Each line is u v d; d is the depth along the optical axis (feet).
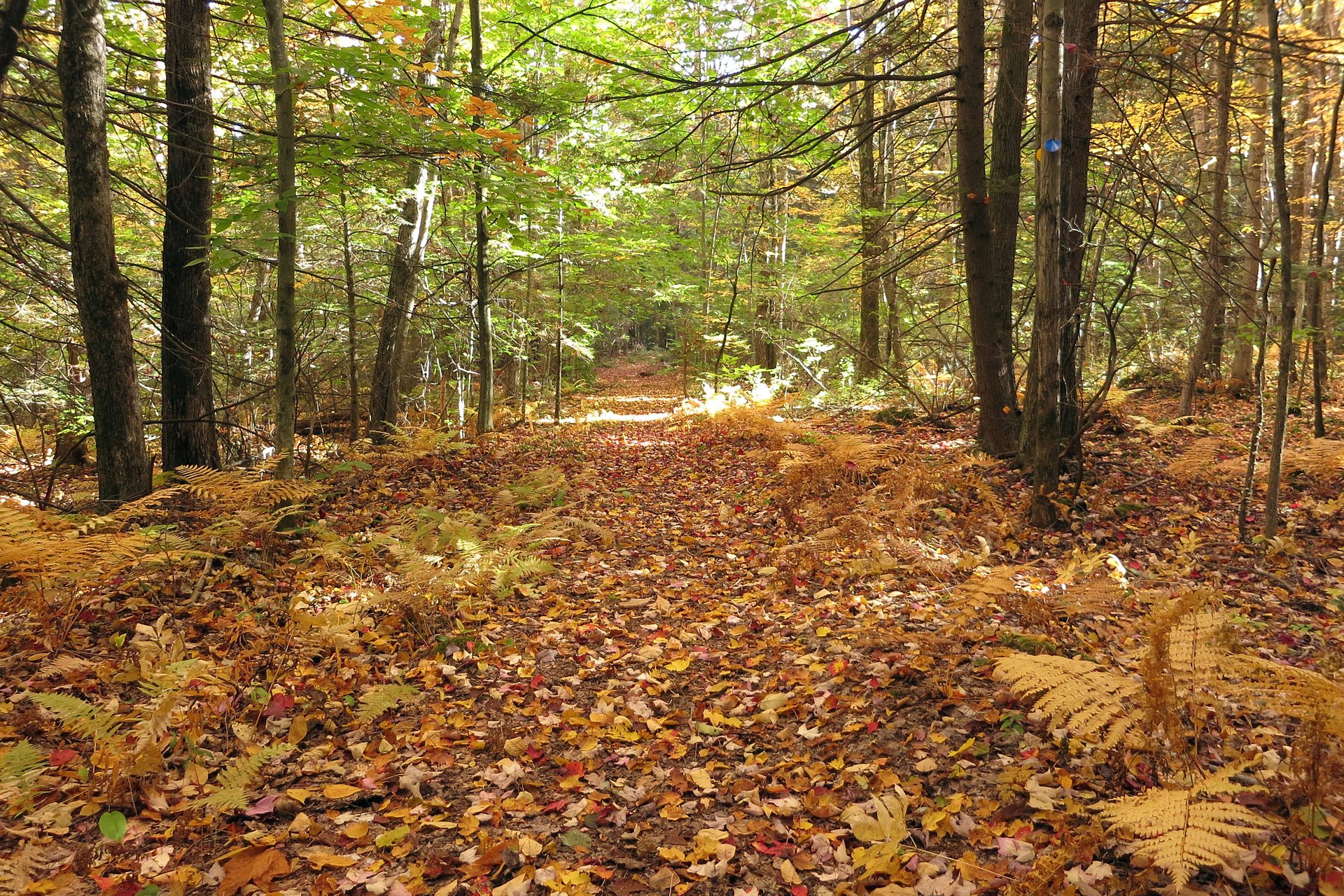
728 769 10.47
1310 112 42.93
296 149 20.27
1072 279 24.11
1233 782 8.36
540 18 38.93
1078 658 11.28
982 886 7.50
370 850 8.83
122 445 18.31
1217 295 33.50
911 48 28.68
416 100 20.62
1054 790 8.66
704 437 41.14
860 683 12.08
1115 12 26.14
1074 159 24.06
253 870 8.23
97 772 9.59
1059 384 20.59
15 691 11.88
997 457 27.22
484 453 33.78
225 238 22.90
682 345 62.03
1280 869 7.07
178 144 22.79
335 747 11.07
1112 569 16.19
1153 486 24.12
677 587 18.07
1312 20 41.42
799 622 15.25
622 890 8.13
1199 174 28.99
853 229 51.55
